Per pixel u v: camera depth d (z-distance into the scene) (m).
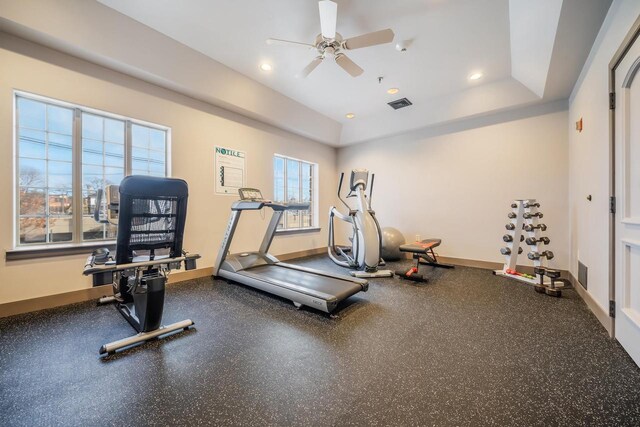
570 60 2.60
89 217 2.87
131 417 1.21
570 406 1.25
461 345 1.84
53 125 2.64
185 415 1.22
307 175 5.79
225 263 3.47
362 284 2.77
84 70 2.66
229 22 2.61
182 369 1.58
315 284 2.76
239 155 4.15
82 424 1.17
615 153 1.91
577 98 3.04
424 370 1.55
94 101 2.72
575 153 3.15
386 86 3.91
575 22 2.09
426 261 4.52
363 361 1.65
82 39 2.41
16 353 1.74
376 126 5.20
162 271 2.19
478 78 3.66
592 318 2.26
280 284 2.73
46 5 2.18
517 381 1.44
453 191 4.56
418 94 4.17
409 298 2.83
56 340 1.91
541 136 3.75
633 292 1.69
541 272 3.02
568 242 3.53
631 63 1.66
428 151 4.84
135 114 3.02
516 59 3.13
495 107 3.89
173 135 3.38
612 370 1.52
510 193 4.01
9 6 2.06
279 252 4.94
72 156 2.73
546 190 3.71
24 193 2.51
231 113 4.04
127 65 2.74
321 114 5.00
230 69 3.45
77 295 2.65
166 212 1.95
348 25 2.62
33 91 2.38
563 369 1.54
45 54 2.44
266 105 4.14
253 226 4.44
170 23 2.62
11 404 1.28
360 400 1.31
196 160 3.62
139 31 2.64
